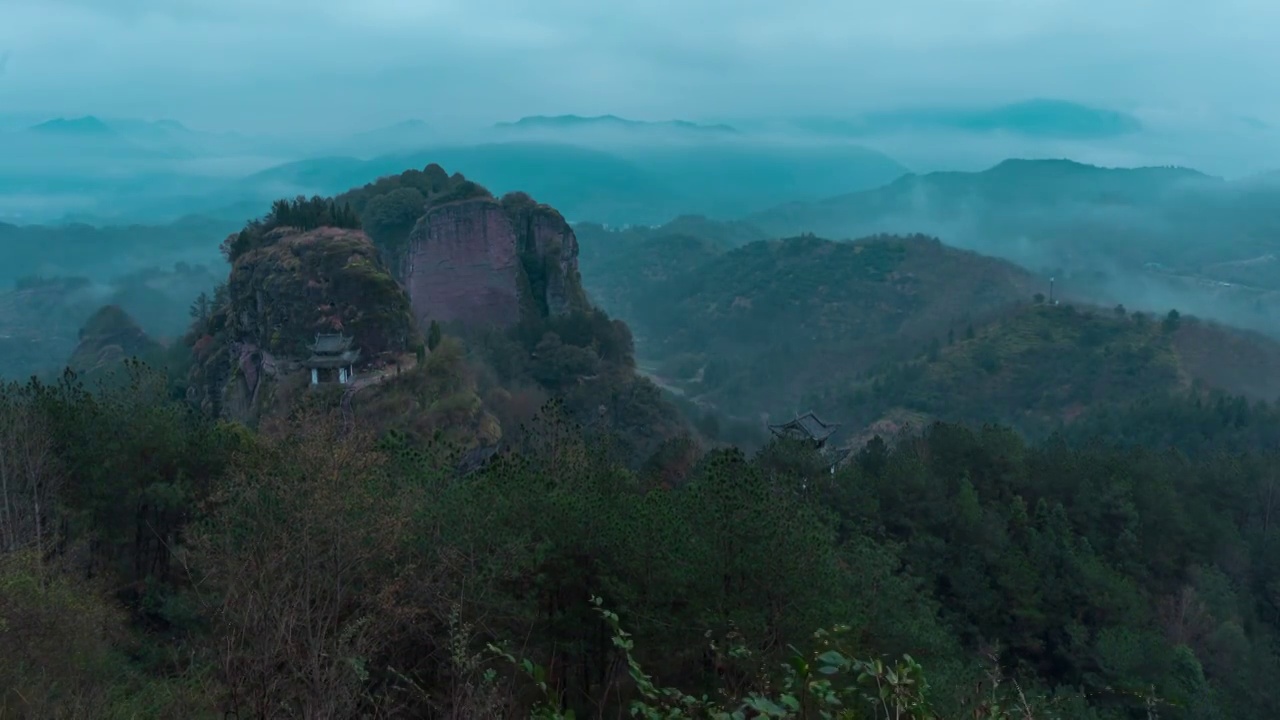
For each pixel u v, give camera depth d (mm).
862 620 20328
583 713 18625
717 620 17297
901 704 6844
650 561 18641
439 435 22797
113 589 21203
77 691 12945
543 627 19266
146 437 23500
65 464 22781
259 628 11375
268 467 15922
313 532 13195
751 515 18797
